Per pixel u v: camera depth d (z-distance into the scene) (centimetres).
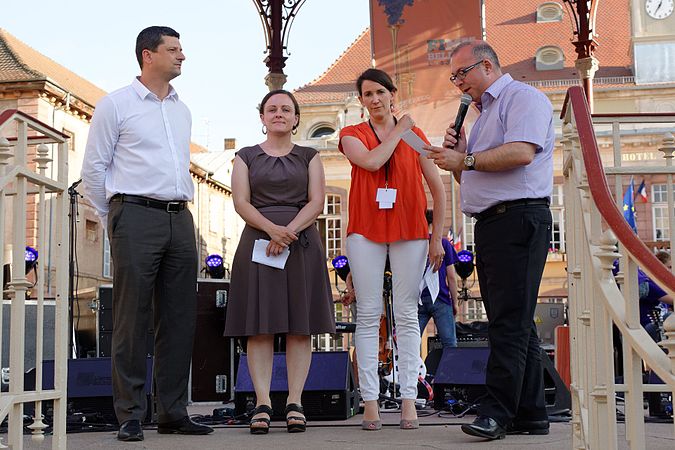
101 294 807
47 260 1592
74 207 857
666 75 2919
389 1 1148
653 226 2688
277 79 977
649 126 2583
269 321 467
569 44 3105
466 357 622
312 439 434
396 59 1154
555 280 2631
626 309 258
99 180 456
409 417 484
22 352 339
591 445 295
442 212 498
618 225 260
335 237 2800
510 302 406
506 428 421
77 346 858
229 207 4022
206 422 562
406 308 489
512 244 407
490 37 3170
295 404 477
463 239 2570
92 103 2995
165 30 467
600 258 285
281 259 470
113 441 436
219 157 3975
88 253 2806
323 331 477
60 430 359
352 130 491
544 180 412
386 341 758
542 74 3005
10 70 2691
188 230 474
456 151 413
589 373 306
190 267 475
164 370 472
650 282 665
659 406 560
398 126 477
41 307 353
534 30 3158
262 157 489
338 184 2808
